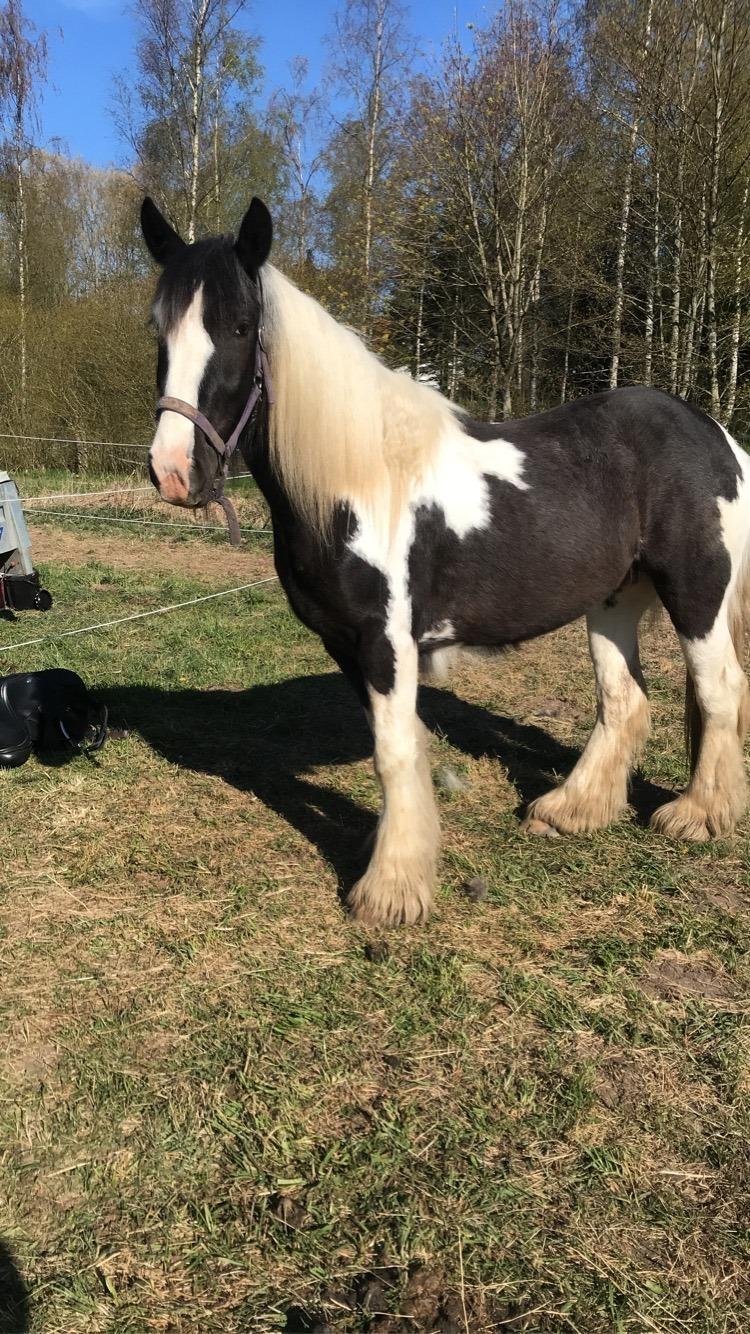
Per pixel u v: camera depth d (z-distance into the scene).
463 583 2.54
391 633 2.43
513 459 2.60
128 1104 1.86
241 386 2.19
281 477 2.33
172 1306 1.46
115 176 25.91
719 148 10.35
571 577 2.63
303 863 2.84
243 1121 1.83
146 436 15.44
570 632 5.77
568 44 12.05
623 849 2.95
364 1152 1.75
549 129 11.90
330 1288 1.49
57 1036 2.06
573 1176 1.71
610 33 11.14
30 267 20.36
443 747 3.81
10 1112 1.84
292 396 2.25
